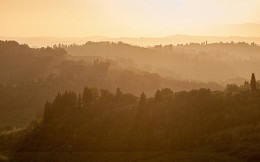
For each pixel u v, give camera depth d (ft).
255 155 525.75
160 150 631.97
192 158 558.97
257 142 567.59
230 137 605.31
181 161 555.28
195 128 648.38
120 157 618.85
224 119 653.71
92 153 654.94
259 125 613.52
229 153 559.79
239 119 650.84
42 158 654.53
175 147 629.92
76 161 628.28
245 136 597.52
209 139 617.62
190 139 634.02
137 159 598.75
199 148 609.01
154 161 577.43
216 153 569.23
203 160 542.16
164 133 654.94
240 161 521.24
